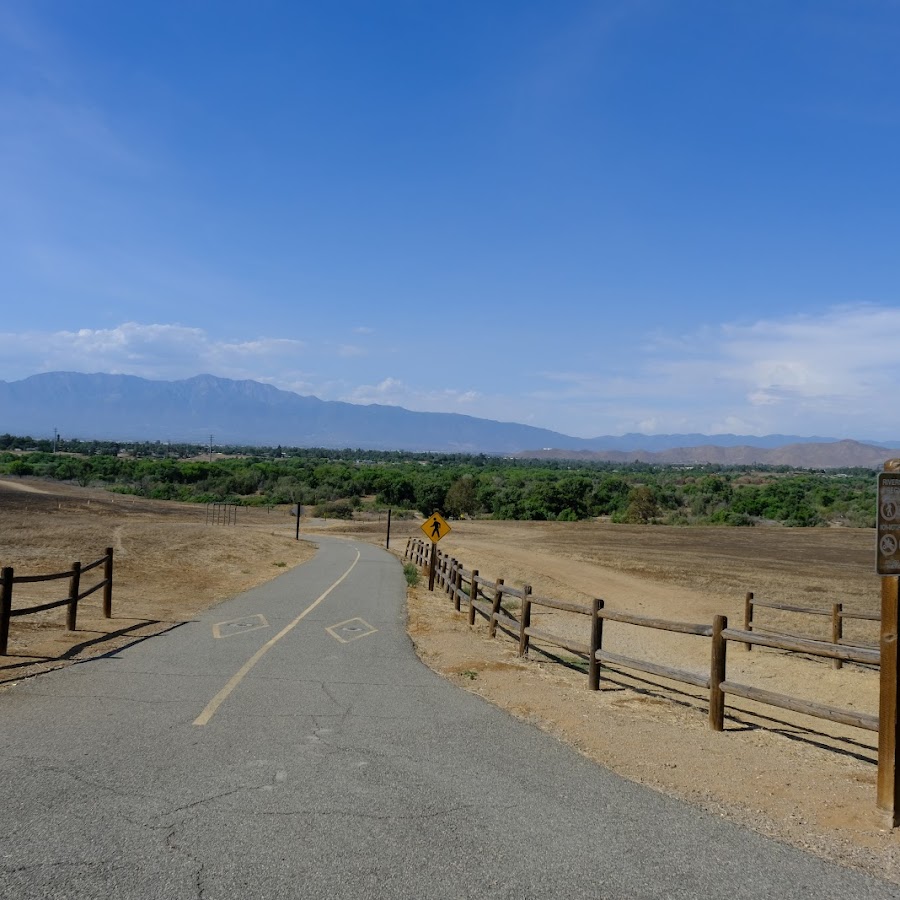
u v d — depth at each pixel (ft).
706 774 22.36
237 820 17.01
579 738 25.81
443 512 310.04
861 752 30.68
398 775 20.67
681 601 83.87
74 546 94.58
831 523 239.50
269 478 380.37
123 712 26.27
